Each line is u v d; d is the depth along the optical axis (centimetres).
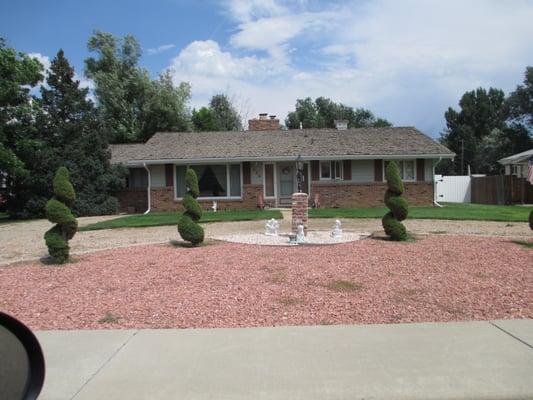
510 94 5459
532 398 395
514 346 500
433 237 1286
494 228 1545
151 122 4484
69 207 1061
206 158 2519
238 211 2405
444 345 506
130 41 4553
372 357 477
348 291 734
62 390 416
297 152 2575
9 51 2403
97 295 743
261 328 574
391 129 2942
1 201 2664
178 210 2575
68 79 2823
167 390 414
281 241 1273
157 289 769
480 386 412
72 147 2544
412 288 748
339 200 2530
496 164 5859
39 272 927
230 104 5744
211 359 480
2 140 2427
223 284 787
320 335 544
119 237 1478
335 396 399
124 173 2709
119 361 479
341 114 7112
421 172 2578
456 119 7475
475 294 711
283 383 423
